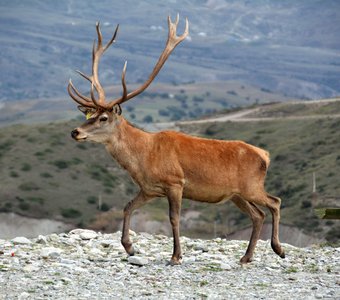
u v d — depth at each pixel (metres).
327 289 37.94
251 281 40.12
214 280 40.41
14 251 47.34
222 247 51.72
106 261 45.03
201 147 45.34
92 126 45.31
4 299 35.72
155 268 43.31
